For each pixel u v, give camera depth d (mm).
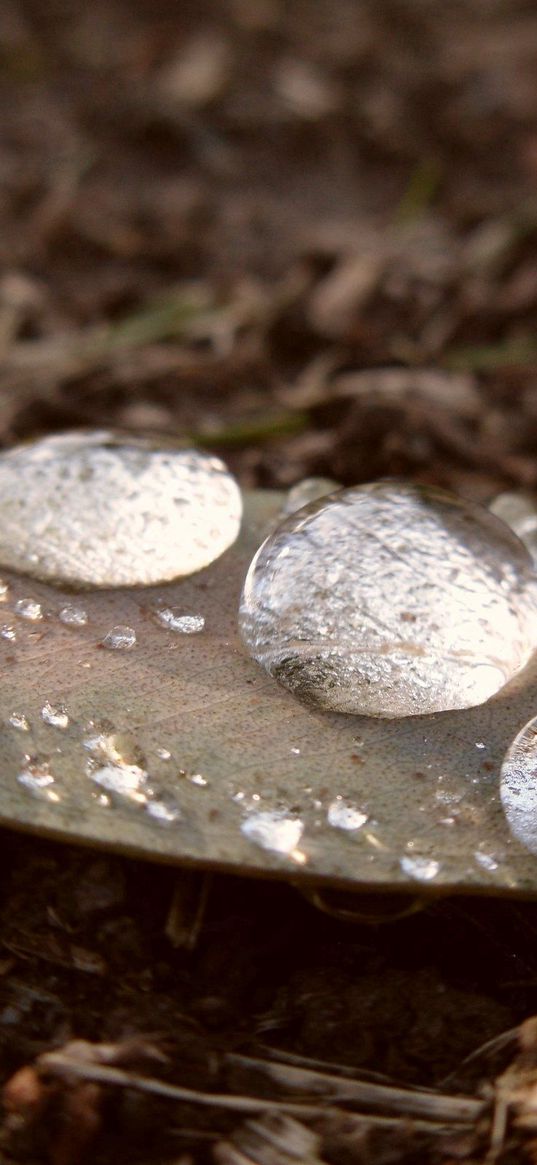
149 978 84
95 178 173
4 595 85
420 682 82
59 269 148
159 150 183
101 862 86
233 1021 83
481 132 187
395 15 224
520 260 147
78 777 81
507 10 227
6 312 134
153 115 187
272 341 128
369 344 127
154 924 85
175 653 84
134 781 81
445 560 84
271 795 81
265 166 181
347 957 84
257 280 145
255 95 195
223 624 85
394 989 84
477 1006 83
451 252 150
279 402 115
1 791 80
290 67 203
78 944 84
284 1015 83
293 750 81
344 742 82
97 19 219
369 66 205
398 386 115
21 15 218
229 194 172
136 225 160
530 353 127
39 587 86
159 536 87
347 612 83
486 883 79
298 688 83
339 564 84
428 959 84
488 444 109
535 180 174
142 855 79
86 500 87
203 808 80
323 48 211
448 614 83
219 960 84
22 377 120
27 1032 82
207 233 159
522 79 200
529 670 84
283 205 169
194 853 79
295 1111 81
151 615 85
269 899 86
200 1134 80
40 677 83
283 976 84
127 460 88
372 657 83
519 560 86
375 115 191
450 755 81
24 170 172
